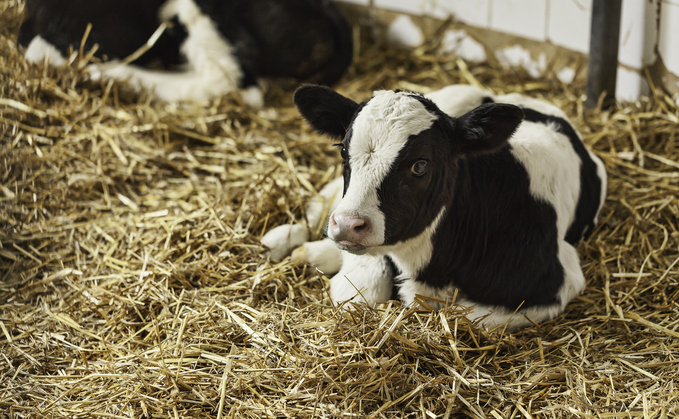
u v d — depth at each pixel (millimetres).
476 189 2045
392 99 1947
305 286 2199
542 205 2094
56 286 2211
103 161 2559
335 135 2064
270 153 2662
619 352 2016
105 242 2330
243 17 3000
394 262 2104
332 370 1938
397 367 1940
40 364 2012
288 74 3205
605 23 2688
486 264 2064
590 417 1856
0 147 2527
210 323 2078
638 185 2496
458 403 1909
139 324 2104
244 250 2268
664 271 2201
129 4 2920
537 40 3068
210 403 1908
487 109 1913
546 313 2092
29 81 2732
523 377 1961
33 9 2943
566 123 2324
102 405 1913
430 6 3385
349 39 3189
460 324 2027
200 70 2965
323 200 2396
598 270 2232
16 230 2338
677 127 2635
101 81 2832
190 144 2717
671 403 1872
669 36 2666
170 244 2289
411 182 1923
